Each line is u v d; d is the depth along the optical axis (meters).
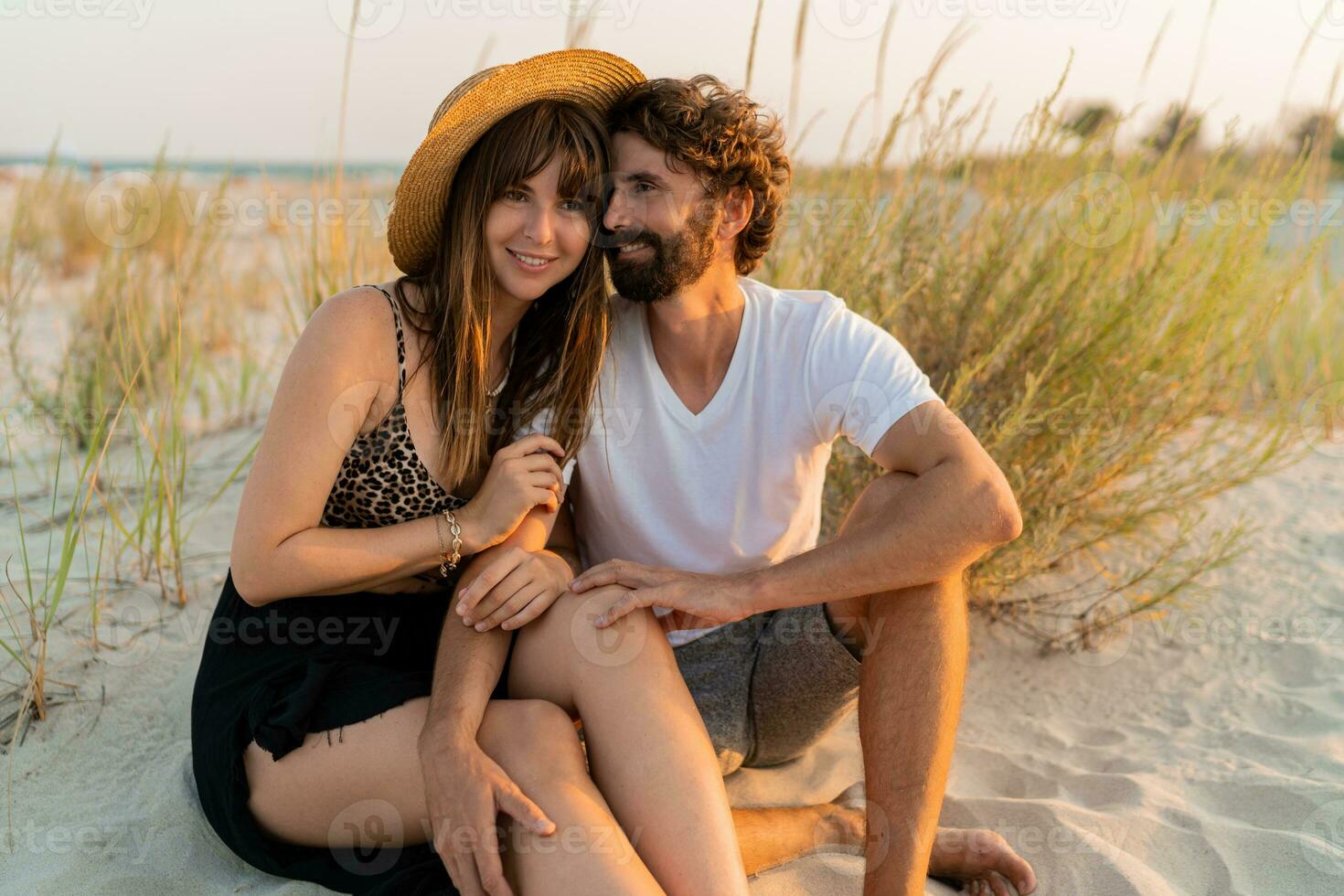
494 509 1.67
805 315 1.79
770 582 1.63
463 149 1.64
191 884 1.60
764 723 1.87
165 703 2.04
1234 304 2.71
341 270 3.05
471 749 1.42
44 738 1.90
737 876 1.39
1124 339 2.61
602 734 1.50
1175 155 2.83
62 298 4.56
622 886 1.28
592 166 1.66
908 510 1.62
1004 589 2.62
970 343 2.71
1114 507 2.76
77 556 2.50
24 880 1.56
